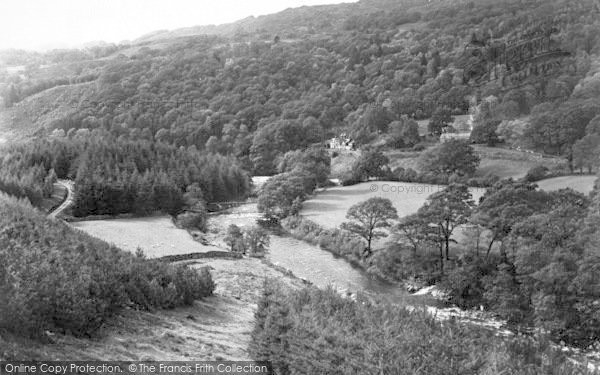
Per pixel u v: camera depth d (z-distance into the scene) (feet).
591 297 142.82
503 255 184.34
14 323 56.90
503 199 201.67
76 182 320.50
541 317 146.82
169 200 320.91
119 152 387.55
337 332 60.13
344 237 249.96
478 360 53.01
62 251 94.48
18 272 69.10
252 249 228.43
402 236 212.84
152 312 96.02
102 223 269.64
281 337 65.36
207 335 86.43
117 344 68.54
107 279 86.84
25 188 295.89
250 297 145.69
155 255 190.90
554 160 387.34
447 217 198.80
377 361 54.03
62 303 67.21
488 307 167.84
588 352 132.77
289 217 305.94
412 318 65.92
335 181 406.62
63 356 55.52
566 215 182.50
